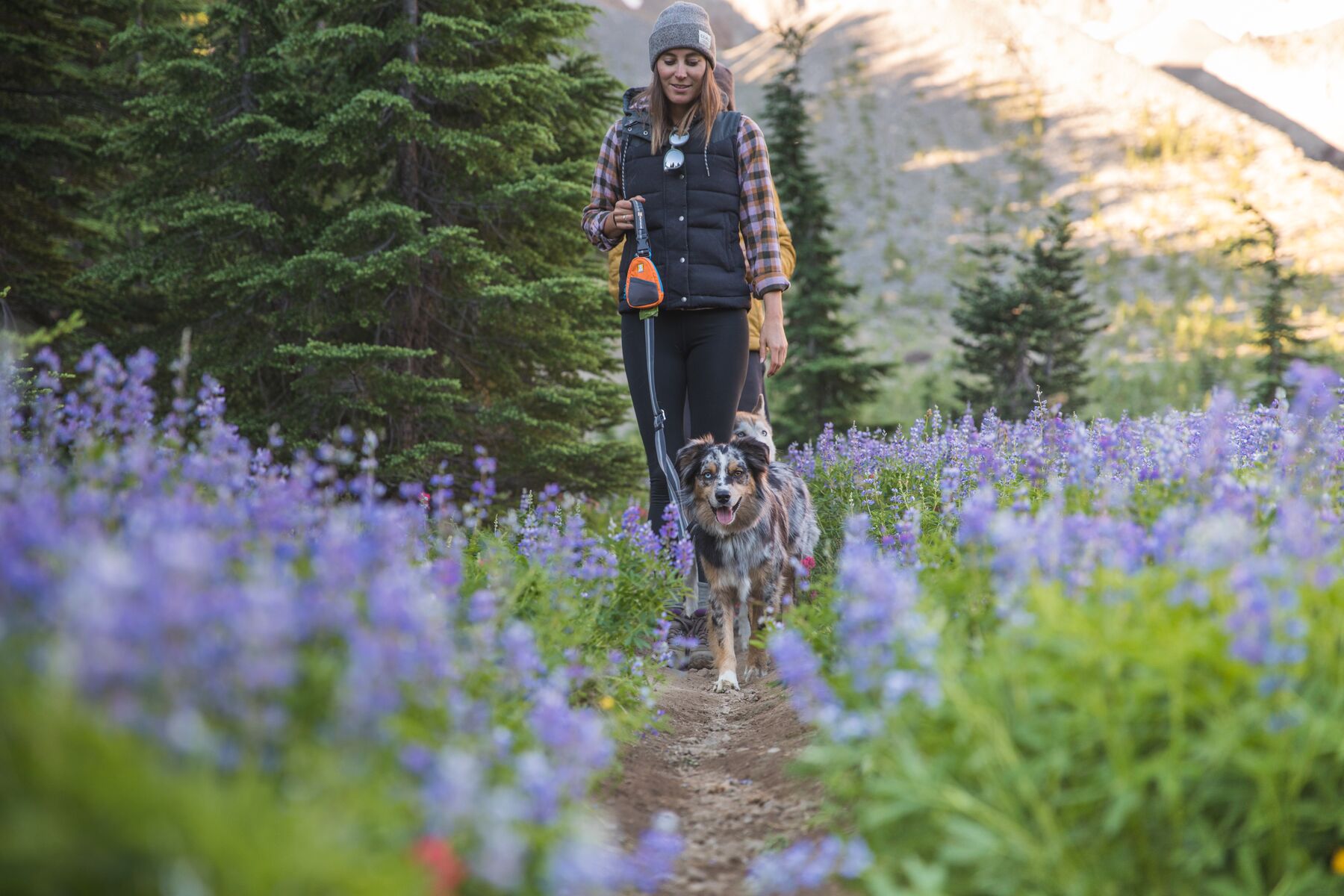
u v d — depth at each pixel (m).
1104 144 195.62
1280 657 2.18
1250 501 3.35
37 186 13.72
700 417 5.90
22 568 1.68
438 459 11.60
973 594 3.20
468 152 11.77
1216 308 131.62
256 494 3.14
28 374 4.27
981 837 2.15
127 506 2.64
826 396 28.28
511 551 4.67
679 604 5.51
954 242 165.62
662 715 4.43
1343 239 152.62
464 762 1.77
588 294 11.64
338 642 2.26
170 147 11.91
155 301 13.42
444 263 11.89
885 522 6.76
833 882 2.62
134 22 15.69
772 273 5.68
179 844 1.35
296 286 11.31
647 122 5.66
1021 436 6.57
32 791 1.33
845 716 2.75
